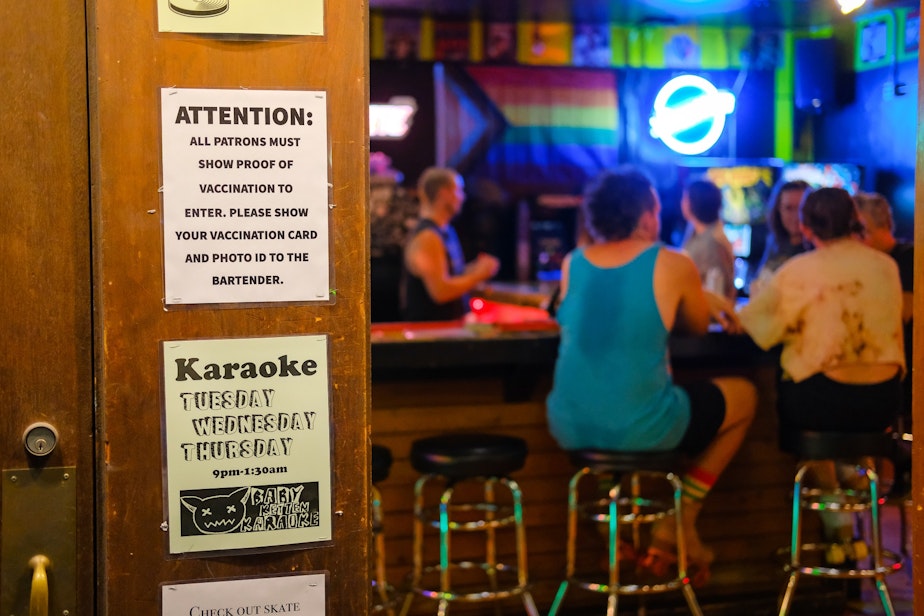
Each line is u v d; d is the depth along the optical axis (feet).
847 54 19.99
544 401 13.58
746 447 13.99
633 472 11.88
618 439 12.01
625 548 13.53
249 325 5.53
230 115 5.43
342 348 5.66
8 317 5.36
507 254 23.30
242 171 5.46
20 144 5.31
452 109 22.38
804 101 20.31
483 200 22.80
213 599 5.62
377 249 22.54
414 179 22.52
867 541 16.62
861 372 12.09
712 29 22.02
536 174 22.79
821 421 12.21
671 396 12.11
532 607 11.84
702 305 12.35
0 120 5.28
